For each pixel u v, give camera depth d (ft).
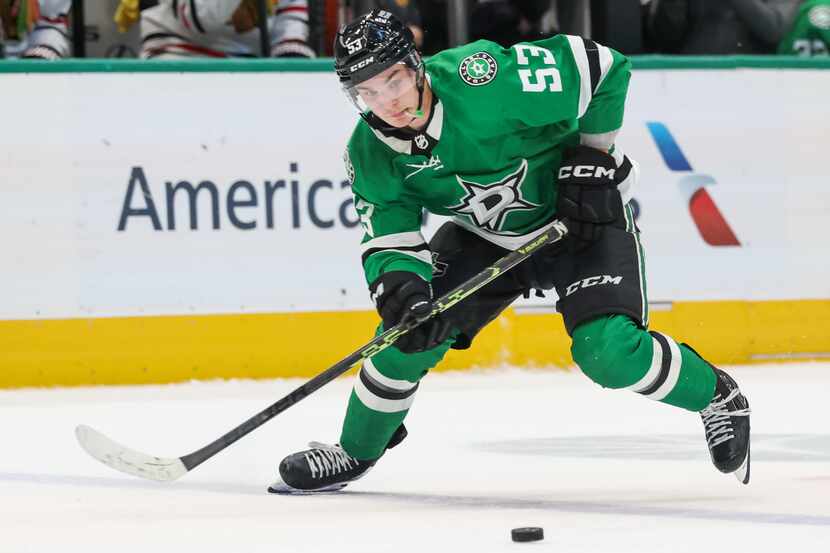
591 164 40.22
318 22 91.35
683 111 88.28
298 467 42.68
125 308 81.97
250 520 37.42
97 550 33.32
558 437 56.65
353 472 43.11
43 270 81.15
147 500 42.27
